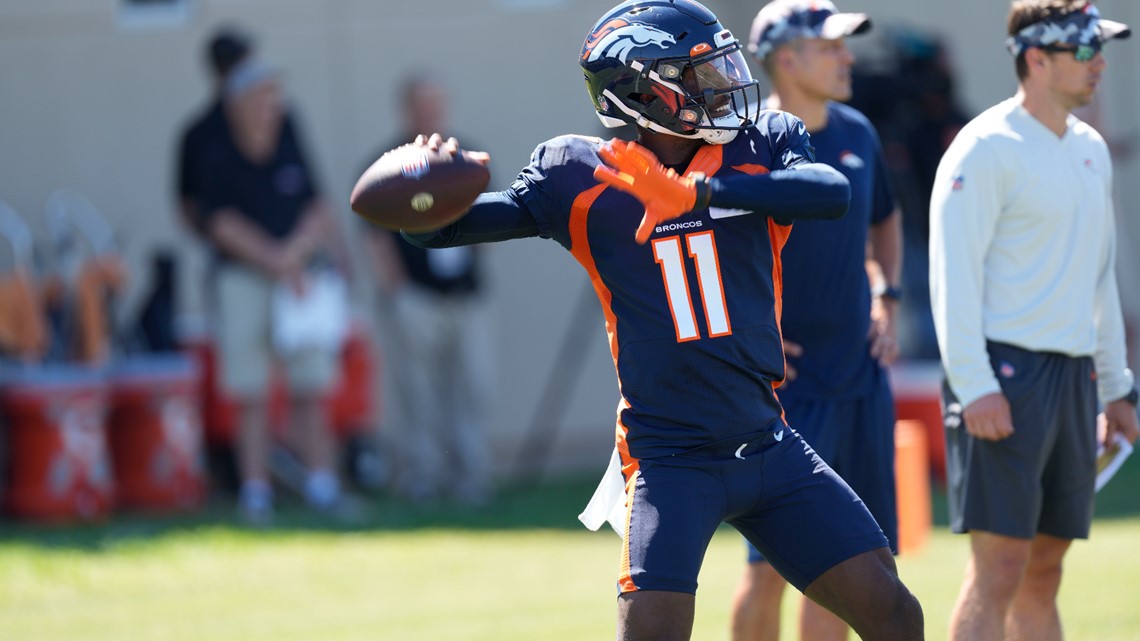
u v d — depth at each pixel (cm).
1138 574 2680
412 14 4259
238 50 3619
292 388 3638
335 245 3769
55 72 4100
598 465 4412
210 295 3753
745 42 4241
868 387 1947
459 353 3800
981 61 4559
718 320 1420
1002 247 1798
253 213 3547
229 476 3906
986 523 1808
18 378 3488
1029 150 1778
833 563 1409
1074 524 1852
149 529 3431
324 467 3681
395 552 3188
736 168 1459
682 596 1368
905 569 2806
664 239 1421
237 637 2467
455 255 3756
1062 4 1759
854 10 4438
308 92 4219
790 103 1939
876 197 2038
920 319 4125
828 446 1920
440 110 3753
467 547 3244
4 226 3778
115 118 4122
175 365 3712
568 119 4381
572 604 2645
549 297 4356
